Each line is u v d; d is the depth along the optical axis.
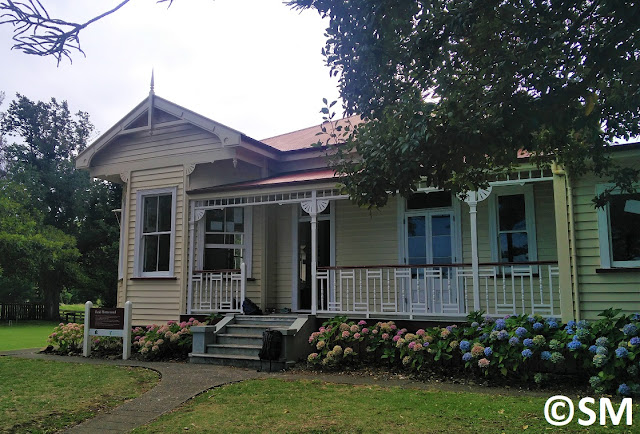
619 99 5.20
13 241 28.53
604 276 8.80
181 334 11.20
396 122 5.34
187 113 12.91
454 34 5.18
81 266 37.88
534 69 4.74
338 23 5.33
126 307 11.37
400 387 7.79
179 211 13.12
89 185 39.19
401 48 5.41
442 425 5.66
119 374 9.19
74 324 12.66
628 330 7.36
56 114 41.41
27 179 36.84
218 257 13.12
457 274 9.94
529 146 4.44
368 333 9.60
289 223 13.48
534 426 5.58
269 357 9.46
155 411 6.61
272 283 13.34
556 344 7.74
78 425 6.08
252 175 13.59
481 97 5.20
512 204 11.34
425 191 10.72
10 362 10.70
